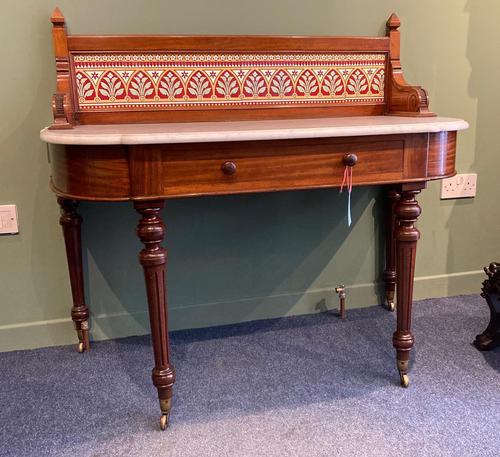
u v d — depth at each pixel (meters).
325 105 1.81
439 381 1.54
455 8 1.94
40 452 1.27
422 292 2.15
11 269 1.75
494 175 2.13
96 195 1.23
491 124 2.08
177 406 1.44
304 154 1.32
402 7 1.88
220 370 1.62
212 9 1.71
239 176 1.28
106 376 1.61
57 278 1.79
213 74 1.70
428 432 1.32
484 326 1.89
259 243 1.93
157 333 1.32
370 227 2.03
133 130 1.34
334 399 1.46
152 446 1.29
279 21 1.78
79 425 1.37
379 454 1.24
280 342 1.80
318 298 2.03
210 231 1.87
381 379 1.56
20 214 1.72
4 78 1.63
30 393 1.52
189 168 1.25
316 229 1.97
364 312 2.03
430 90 1.98
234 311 1.95
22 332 1.79
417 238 1.45
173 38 1.65
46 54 1.63
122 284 1.84
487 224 2.17
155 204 1.25
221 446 1.28
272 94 1.76
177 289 1.89
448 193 2.09
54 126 1.38
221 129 1.33
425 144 1.40
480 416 1.38
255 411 1.42
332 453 1.25
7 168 1.68
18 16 1.60
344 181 1.36
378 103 1.86
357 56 1.82
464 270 2.19
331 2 1.81
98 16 1.64
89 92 1.62
